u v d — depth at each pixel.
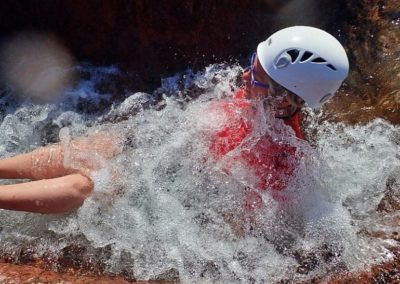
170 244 5.96
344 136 7.25
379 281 5.47
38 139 7.51
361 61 8.13
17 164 6.18
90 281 5.45
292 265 5.77
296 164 6.04
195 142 6.25
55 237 6.08
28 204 5.79
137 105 7.82
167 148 6.45
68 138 6.36
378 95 7.73
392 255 5.72
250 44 8.21
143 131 6.67
